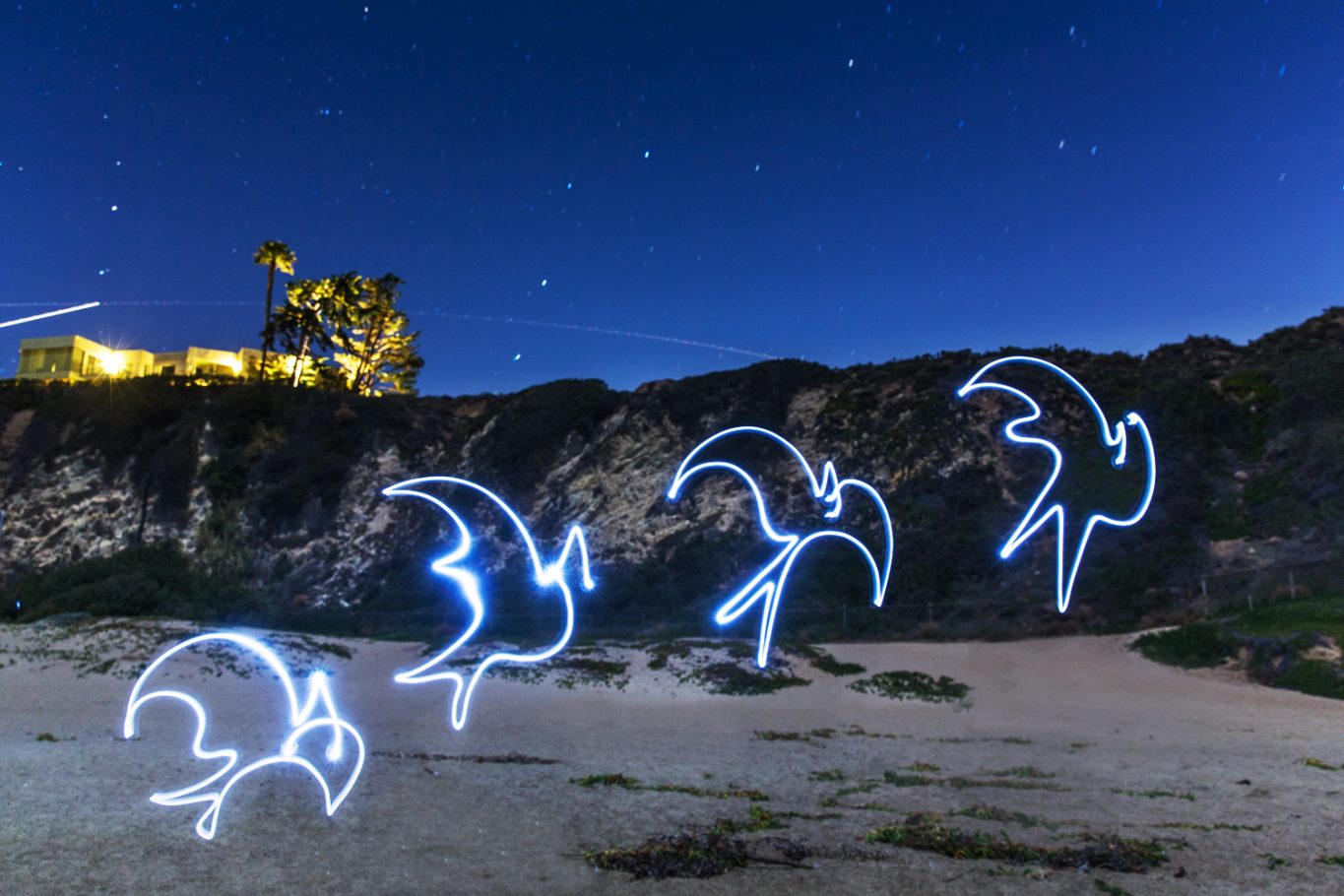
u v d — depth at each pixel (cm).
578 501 4094
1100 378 4169
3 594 3309
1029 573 3042
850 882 744
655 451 4269
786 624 2894
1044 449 3691
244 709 1811
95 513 4350
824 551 3334
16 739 1367
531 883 730
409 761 1273
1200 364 4153
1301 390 3638
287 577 3872
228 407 4772
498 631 2964
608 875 754
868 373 4656
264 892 688
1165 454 3509
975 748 1503
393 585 3650
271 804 968
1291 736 1556
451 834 874
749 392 4591
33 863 726
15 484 4612
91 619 2712
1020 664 2309
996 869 778
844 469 3853
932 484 3612
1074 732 1669
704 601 3209
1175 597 2762
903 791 1145
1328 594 2509
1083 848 837
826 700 2020
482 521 4062
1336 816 983
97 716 1658
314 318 6016
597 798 1062
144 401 4922
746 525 3622
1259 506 3173
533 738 1547
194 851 785
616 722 1764
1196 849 847
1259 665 2130
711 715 1864
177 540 4119
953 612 2845
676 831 902
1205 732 1630
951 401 4038
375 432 4784
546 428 4591
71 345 7656
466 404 5509
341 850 809
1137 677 2166
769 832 907
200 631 2438
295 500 4244
